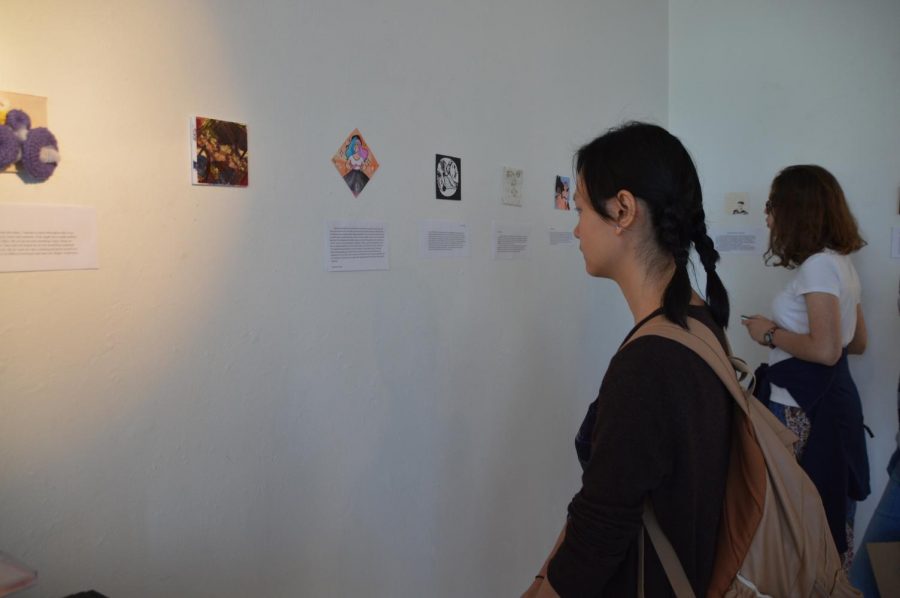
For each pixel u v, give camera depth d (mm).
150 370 1049
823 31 2393
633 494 718
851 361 2404
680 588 749
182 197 1072
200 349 1119
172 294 1070
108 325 989
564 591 778
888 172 2307
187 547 1123
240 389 1189
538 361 2064
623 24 2422
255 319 1206
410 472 1592
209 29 1094
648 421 713
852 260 2383
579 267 2246
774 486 767
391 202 1478
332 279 1351
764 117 2555
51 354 926
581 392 2316
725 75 2639
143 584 1062
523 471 2023
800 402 1854
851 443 1824
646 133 844
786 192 1875
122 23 978
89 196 954
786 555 762
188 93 1068
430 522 1665
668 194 812
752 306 2648
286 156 1235
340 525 1416
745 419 780
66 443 950
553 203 2078
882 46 2285
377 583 1523
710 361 751
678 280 803
